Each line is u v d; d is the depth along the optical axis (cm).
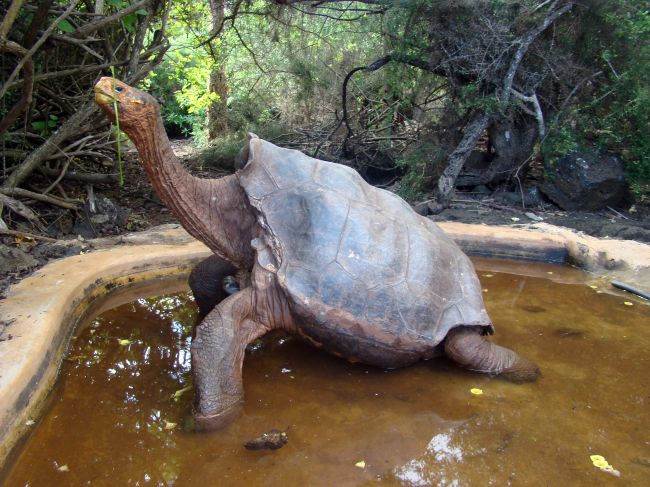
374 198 149
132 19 225
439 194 281
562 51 279
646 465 111
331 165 150
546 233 243
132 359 149
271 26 361
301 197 137
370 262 133
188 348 156
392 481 105
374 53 355
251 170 143
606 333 171
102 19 202
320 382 141
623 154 283
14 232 191
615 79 275
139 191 277
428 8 274
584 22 271
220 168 363
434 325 136
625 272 214
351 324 130
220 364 122
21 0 162
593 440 119
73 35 200
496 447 116
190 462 108
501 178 307
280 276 128
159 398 130
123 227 229
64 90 262
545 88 287
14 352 118
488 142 319
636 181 276
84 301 167
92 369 142
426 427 123
